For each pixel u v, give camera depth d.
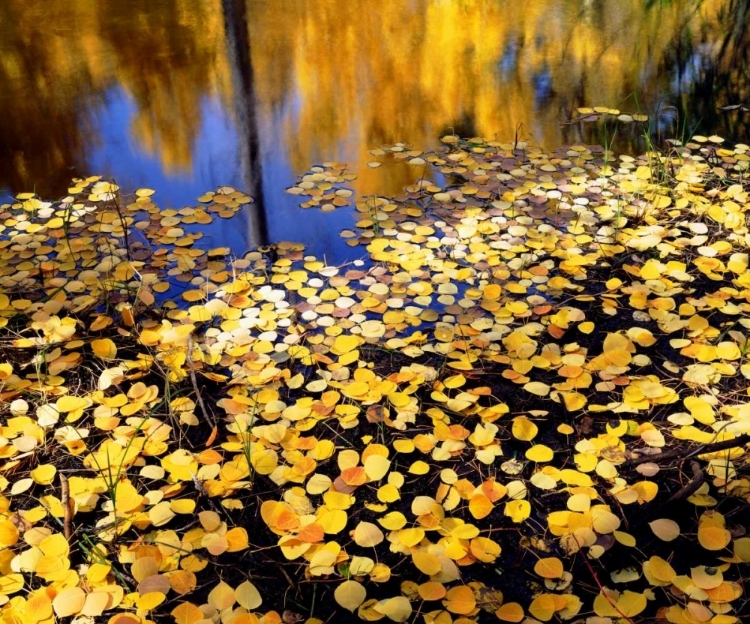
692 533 1.17
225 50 3.26
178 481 1.27
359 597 1.05
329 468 1.31
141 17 3.64
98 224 2.05
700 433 1.32
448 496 1.23
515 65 3.12
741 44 3.26
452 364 1.49
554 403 1.44
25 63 3.10
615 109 2.74
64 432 1.35
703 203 2.09
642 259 1.87
